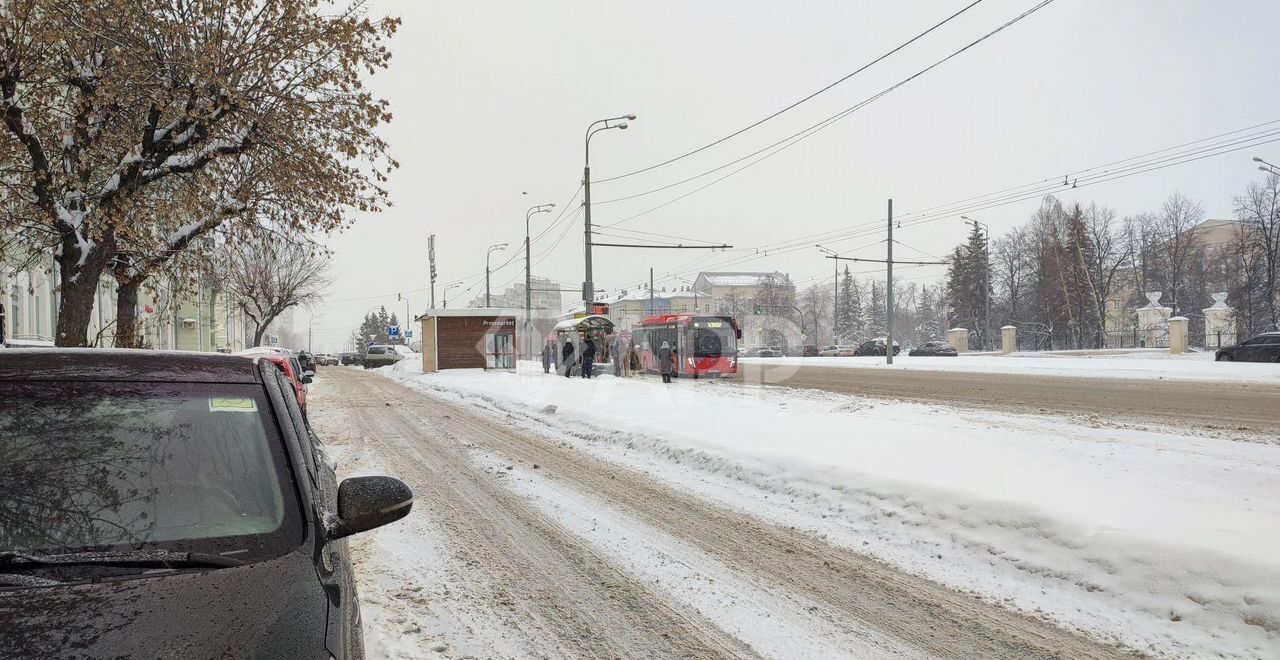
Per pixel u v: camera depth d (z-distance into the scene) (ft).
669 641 13.17
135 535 7.11
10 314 64.90
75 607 5.99
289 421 9.16
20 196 33.81
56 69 32.40
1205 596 13.91
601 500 24.98
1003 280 239.09
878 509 21.59
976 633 13.50
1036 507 18.71
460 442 40.16
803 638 13.29
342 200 39.01
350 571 9.70
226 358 9.86
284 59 35.65
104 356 9.04
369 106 37.68
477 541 19.90
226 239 42.27
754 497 25.12
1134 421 39.24
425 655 12.44
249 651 5.71
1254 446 29.25
